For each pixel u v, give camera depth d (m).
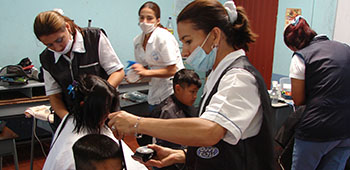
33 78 2.91
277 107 2.68
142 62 2.40
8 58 3.05
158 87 2.24
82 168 1.06
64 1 3.27
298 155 1.80
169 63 2.07
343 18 3.03
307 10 3.33
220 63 0.92
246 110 0.83
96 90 1.28
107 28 3.62
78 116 1.33
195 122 0.81
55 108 1.61
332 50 1.70
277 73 3.71
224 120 0.80
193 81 1.78
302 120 1.76
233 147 0.86
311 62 1.70
